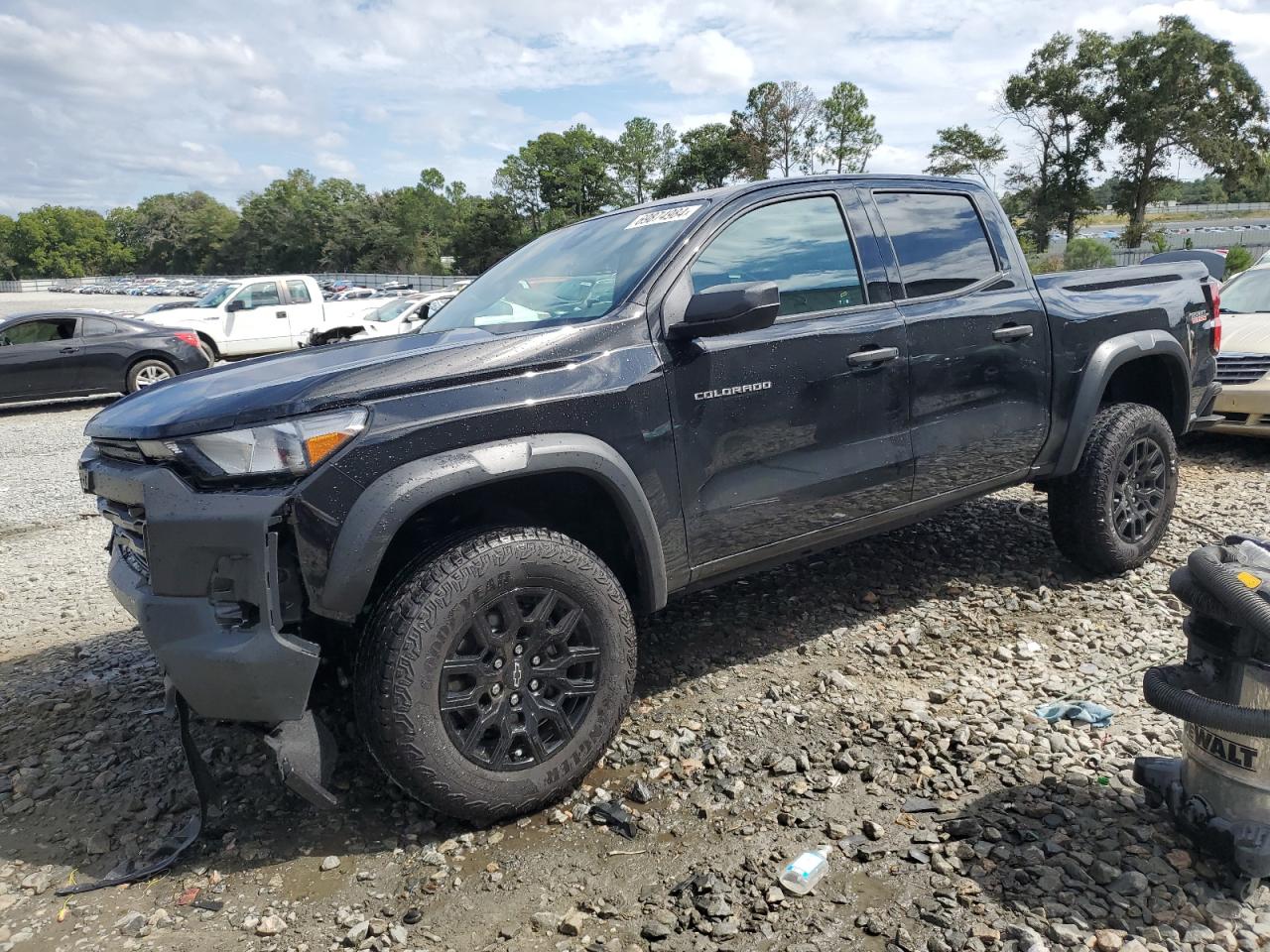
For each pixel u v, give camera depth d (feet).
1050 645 12.23
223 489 7.80
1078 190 187.01
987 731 9.89
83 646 13.62
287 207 410.52
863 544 16.43
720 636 12.88
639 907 7.47
